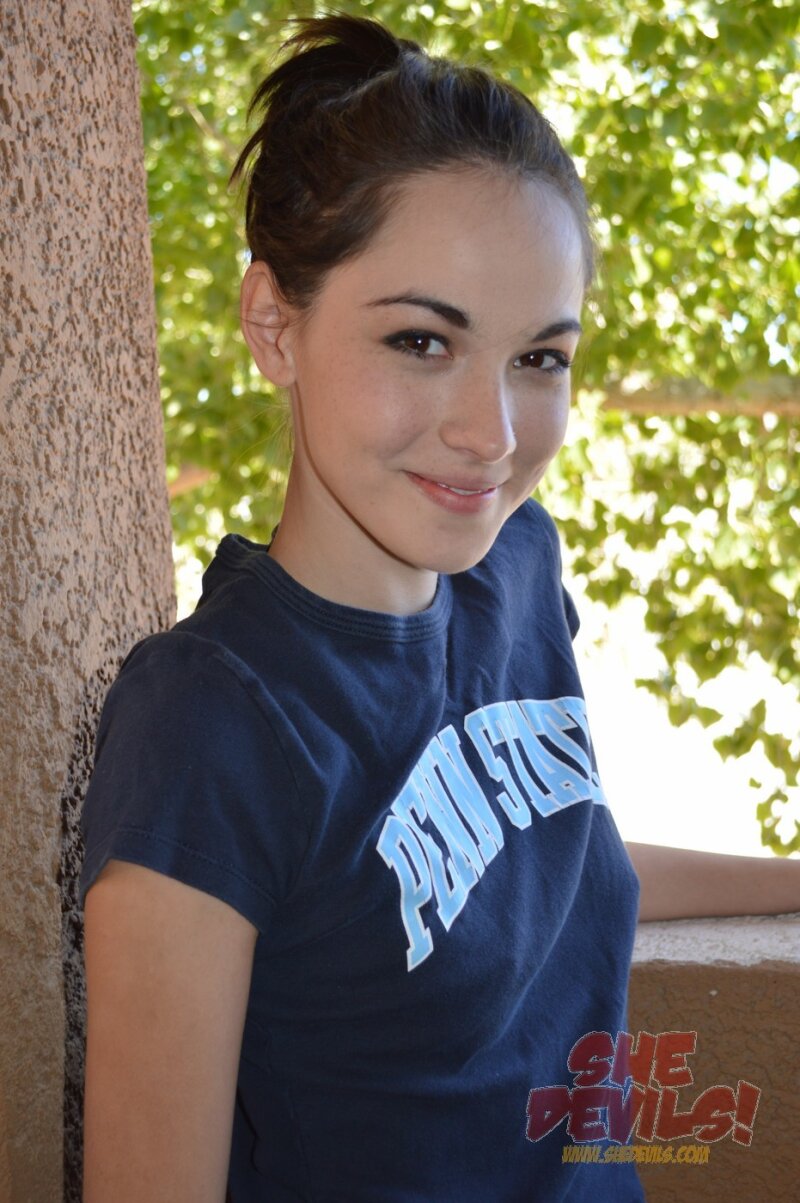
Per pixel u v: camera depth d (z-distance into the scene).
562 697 1.11
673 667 4.91
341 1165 0.88
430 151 0.81
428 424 0.83
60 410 1.03
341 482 0.86
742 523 4.99
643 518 5.03
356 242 0.82
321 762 0.82
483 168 0.81
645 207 4.59
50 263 1.02
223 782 0.78
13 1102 0.94
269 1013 0.87
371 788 0.86
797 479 4.99
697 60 4.59
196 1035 0.77
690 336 4.90
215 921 0.77
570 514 4.78
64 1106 1.03
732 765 6.94
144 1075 0.76
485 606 1.05
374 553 0.92
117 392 1.17
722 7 4.43
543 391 0.86
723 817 6.49
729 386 4.70
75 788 1.04
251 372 4.95
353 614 0.89
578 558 4.94
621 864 1.08
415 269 0.81
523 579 1.14
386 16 4.20
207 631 0.85
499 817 0.95
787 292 4.91
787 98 4.95
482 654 1.02
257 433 4.76
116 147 1.18
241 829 0.79
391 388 0.83
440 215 0.81
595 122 4.62
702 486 5.14
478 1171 0.91
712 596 4.96
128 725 0.81
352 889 0.83
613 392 4.93
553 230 0.83
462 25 4.32
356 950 0.84
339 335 0.84
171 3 4.90
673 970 1.25
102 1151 0.77
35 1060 0.97
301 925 0.83
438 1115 0.89
